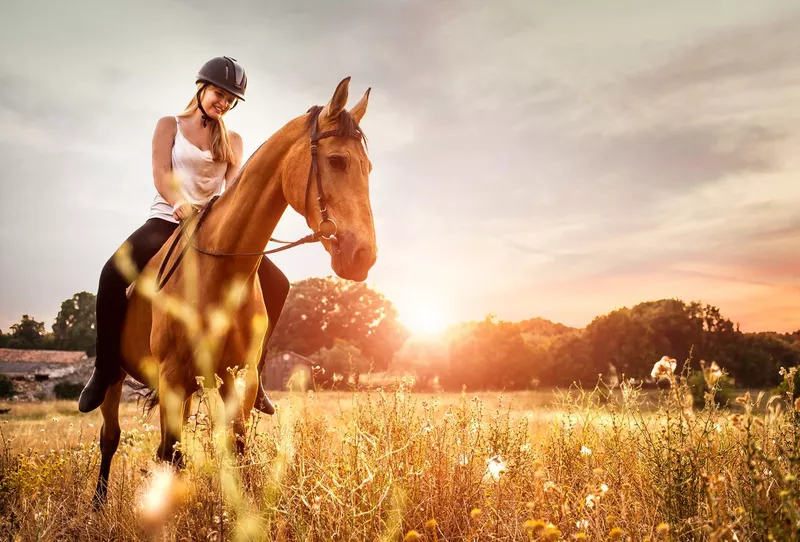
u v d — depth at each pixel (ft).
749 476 9.10
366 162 12.90
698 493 9.09
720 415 11.10
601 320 258.57
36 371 287.48
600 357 250.98
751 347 210.38
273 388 257.55
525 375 256.93
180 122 16.01
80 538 11.53
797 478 8.05
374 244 12.06
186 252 14.03
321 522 9.26
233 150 16.88
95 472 16.58
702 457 9.52
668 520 8.95
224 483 10.62
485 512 9.93
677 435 9.86
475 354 260.21
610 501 10.32
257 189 13.60
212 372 13.50
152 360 15.51
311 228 12.88
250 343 14.03
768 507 7.53
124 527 11.27
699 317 248.11
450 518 10.03
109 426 16.81
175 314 13.43
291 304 325.01
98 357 16.56
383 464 10.33
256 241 13.66
